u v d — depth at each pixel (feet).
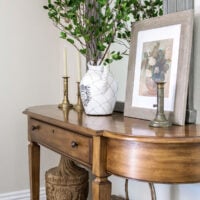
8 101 8.25
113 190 7.07
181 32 4.55
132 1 5.63
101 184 4.16
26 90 8.47
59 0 6.65
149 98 4.95
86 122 4.76
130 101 5.31
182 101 4.43
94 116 5.44
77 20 6.67
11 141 8.33
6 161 8.29
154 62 4.93
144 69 5.11
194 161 3.86
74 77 8.30
